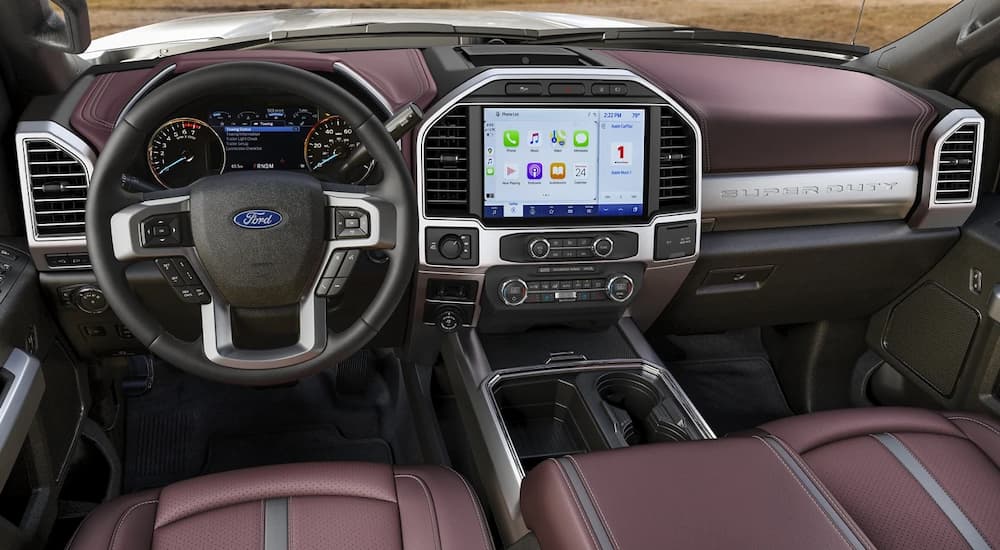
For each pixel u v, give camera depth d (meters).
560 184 1.49
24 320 1.31
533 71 1.44
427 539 0.98
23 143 1.30
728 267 1.72
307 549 0.94
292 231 1.07
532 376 1.56
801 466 1.02
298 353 1.14
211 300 1.12
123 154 1.03
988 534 0.99
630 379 1.61
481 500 1.48
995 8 1.60
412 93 1.46
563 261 1.52
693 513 0.92
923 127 1.68
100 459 1.72
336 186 1.11
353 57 1.58
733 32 1.88
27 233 1.34
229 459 1.91
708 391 2.16
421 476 1.10
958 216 1.72
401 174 1.11
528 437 1.62
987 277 1.67
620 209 1.52
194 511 1.01
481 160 1.45
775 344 2.22
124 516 1.01
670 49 1.91
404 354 1.81
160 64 1.47
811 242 1.71
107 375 1.79
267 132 1.43
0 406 1.13
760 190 1.64
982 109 1.74
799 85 1.75
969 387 1.74
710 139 1.58
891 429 1.21
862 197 1.69
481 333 1.68
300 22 1.89
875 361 2.10
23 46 1.30
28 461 1.31
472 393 1.52
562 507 0.94
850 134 1.65
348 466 1.10
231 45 1.70
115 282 1.08
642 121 1.49
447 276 1.52
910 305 1.91
